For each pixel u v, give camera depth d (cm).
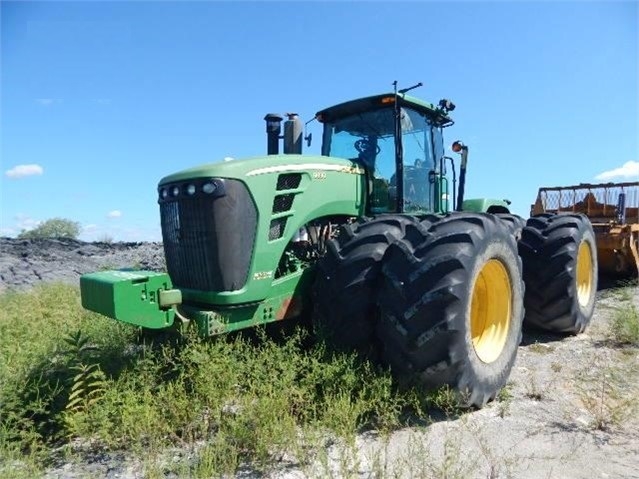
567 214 555
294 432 268
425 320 301
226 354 312
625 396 353
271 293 344
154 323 306
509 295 368
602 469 261
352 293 335
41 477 247
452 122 537
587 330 546
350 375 306
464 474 247
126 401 285
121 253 1459
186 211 337
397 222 358
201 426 283
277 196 351
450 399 311
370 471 246
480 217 343
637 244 842
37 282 1052
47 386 310
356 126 486
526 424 312
